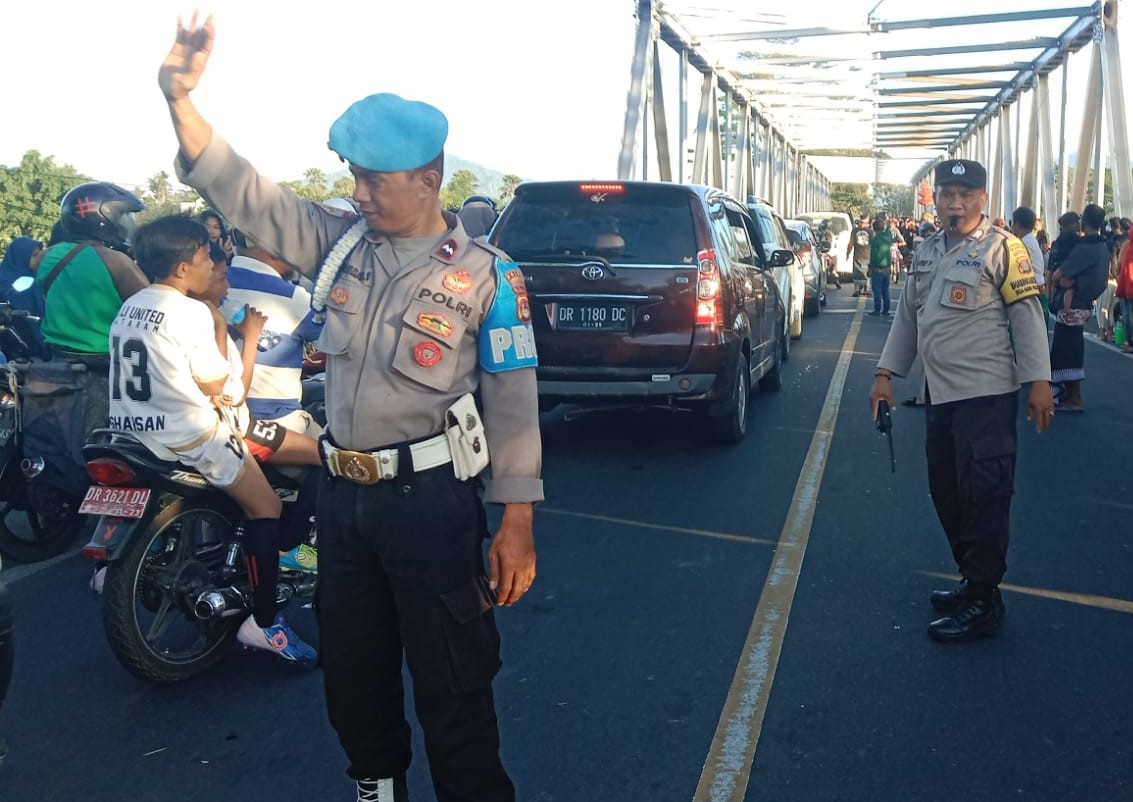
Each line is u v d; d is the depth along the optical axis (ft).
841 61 80.89
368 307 7.82
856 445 25.86
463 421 7.84
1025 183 84.53
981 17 65.67
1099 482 22.30
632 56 62.54
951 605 14.76
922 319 14.17
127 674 13.11
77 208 16.49
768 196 112.88
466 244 7.95
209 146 7.64
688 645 13.70
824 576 16.30
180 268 12.36
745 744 11.13
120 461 11.92
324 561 8.21
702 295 22.70
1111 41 60.59
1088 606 15.11
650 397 23.00
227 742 11.40
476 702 8.10
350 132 7.50
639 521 19.27
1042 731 11.41
